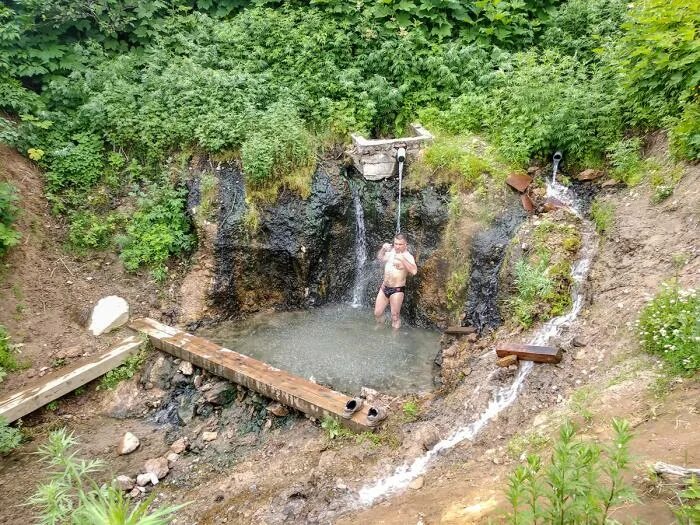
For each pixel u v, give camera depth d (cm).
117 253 908
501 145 877
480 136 935
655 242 647
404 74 1005
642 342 534
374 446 592
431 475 524
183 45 1056
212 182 913
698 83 716
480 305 777
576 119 835
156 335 799
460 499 453
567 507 258
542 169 865
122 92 961
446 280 843
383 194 929
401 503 486
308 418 656
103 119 959
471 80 997
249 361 735
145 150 963
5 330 771
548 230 754
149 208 923
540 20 1083
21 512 567
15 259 833
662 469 356
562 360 595
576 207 804
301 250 901
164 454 659
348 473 557
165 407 731
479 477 484
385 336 846
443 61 991
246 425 683
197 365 755
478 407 592
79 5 983
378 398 684
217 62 1026
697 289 545
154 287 895
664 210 682
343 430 621
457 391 643
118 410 731
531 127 875
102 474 625
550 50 981
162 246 902
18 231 853
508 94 922
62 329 812
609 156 805
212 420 701
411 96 1006
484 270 787
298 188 906
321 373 748
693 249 604
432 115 973
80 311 839
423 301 871
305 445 620
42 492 355
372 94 988
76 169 934
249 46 1041
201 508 562
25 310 805
